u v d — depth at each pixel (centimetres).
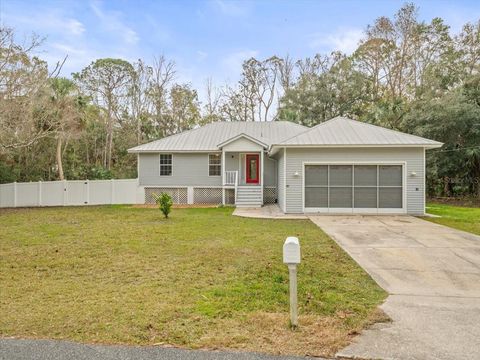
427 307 427
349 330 355
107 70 3438
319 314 400
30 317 387
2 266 626
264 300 447
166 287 501
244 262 639
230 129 2294
